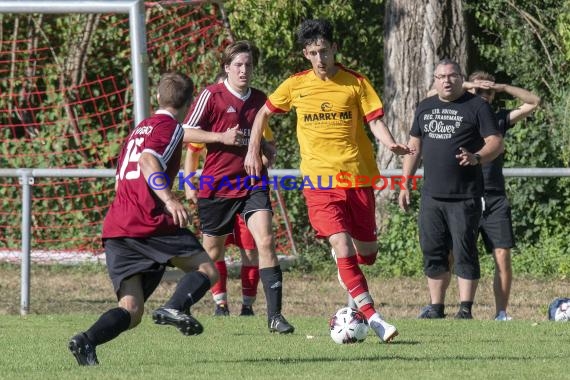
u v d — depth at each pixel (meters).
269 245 29.12
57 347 25.80
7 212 56.09
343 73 27.56
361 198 27.61
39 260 50.72
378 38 60.53
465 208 33.19
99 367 21.30
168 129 21.30
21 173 36.50
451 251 34.94
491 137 32.50
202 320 32.00
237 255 49.06
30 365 22.34
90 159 58.69
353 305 33.56
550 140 53.41
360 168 27.50
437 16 54.25
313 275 51.25
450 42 54.50
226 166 30.66
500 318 35.03
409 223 51.41
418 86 54.47
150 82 57.06
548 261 50.69
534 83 55.97
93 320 32.75
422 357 23.30
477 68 58.94
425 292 45.81
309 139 27.53
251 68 30.67
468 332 28.64
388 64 55.31
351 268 26.56
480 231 35.38
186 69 57.16
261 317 33.09
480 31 58.69
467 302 33.88
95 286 47.00
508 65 56.66
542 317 38.72
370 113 27.20
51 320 32.75
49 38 59.69
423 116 33.56
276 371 21.02
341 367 21.59
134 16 36.22
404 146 26.73
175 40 56.44
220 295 35.69
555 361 22.50
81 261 51.25
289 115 59.16
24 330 29.98
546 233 53.00
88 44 58.34
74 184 53.75
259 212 29.41
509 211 34.91
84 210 53.59
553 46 55.78
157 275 21.97
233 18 55.88
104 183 53.66
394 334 25.61
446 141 33.06
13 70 59.19
